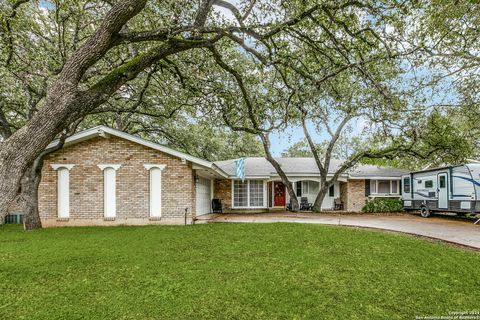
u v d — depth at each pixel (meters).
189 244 9.01
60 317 4.41
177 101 14.52
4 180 3.63
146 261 7.20
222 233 10.86
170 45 6.26
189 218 13.92
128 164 13.95
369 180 23.66
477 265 6.74
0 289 5.52
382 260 7.19
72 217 13.66
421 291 5.32
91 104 4.61
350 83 10.77
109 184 13.93
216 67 10.84
